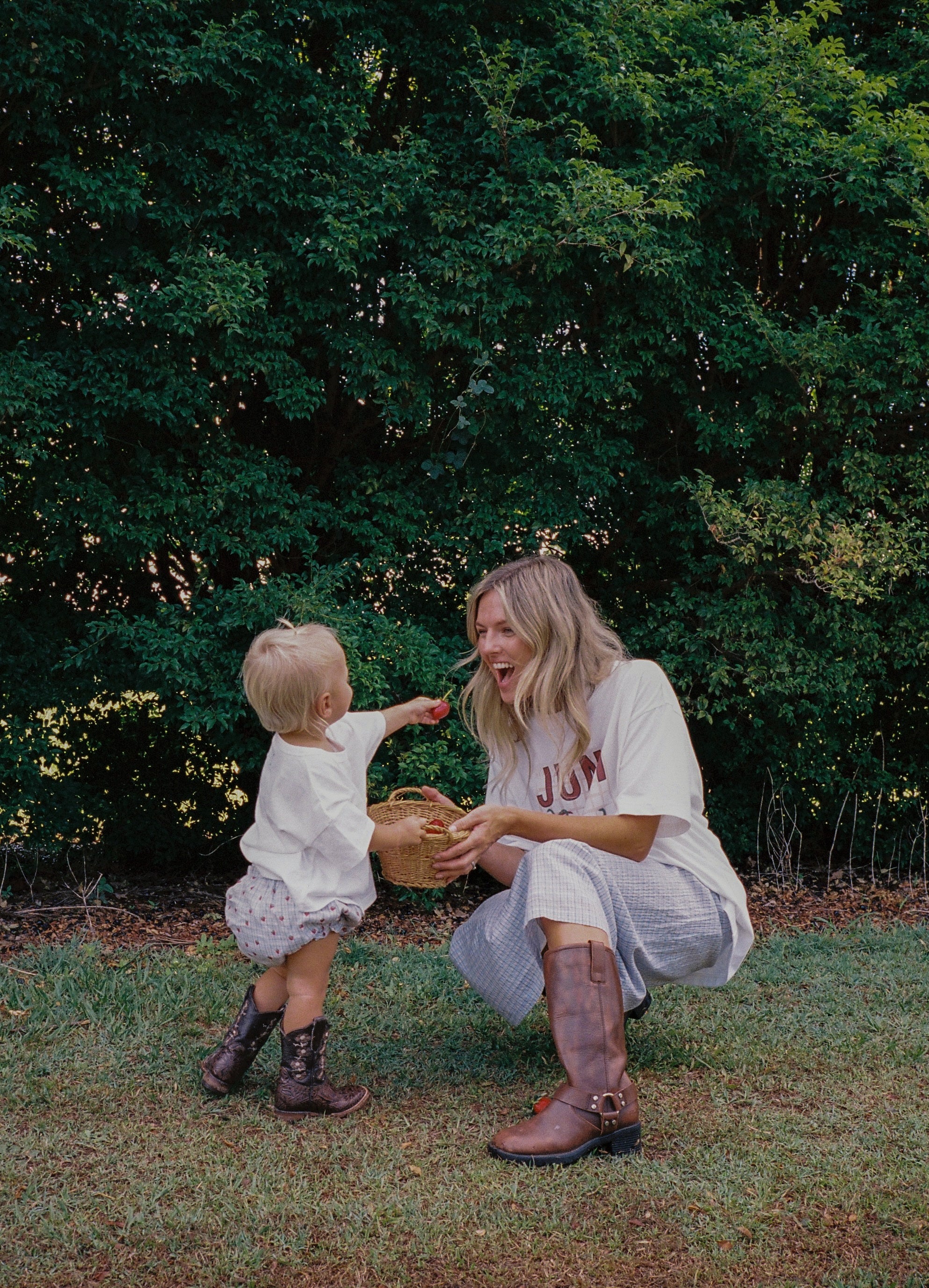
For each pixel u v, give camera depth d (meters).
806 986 4.04
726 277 6.01
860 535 5.61
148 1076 3.02
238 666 5.14
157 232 5.02
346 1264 2.10
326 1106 2.77
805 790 6.64
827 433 5.97
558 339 5.71
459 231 5.27
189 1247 2.15
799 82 5.49
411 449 5.88
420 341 5.36
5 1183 2.38
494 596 2.91
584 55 5.24
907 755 6.78
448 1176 2.43
